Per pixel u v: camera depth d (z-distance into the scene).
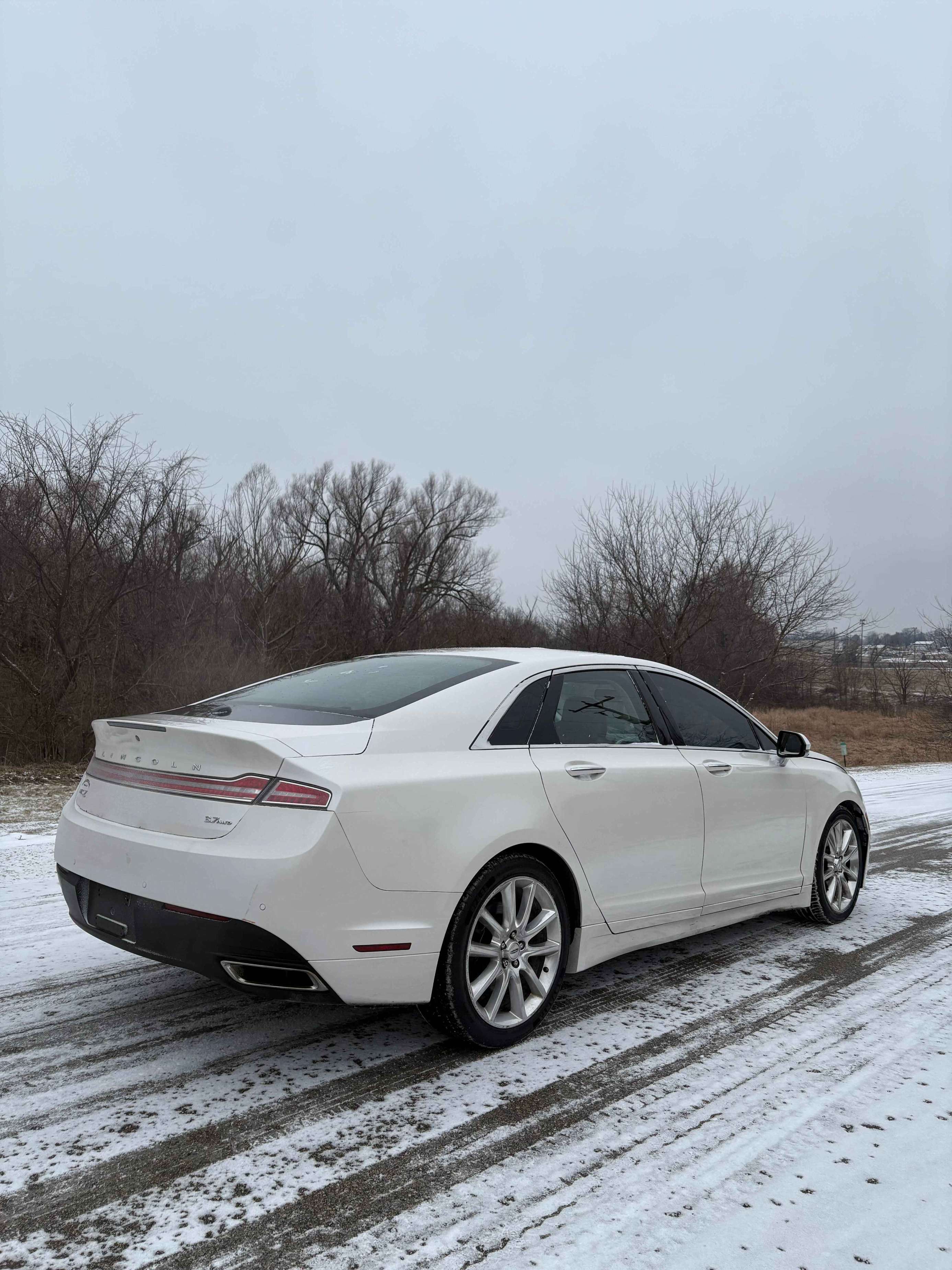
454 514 40.31
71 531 14.13
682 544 24.73
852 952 4.70
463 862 3.10
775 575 24.00
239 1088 2.94
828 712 34.06
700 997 3.96
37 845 6.93
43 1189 2.33
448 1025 3.15
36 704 13.38
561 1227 2.21
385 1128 2.69
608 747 3.93
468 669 3.76
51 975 4.04
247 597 18.75
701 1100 2.93
